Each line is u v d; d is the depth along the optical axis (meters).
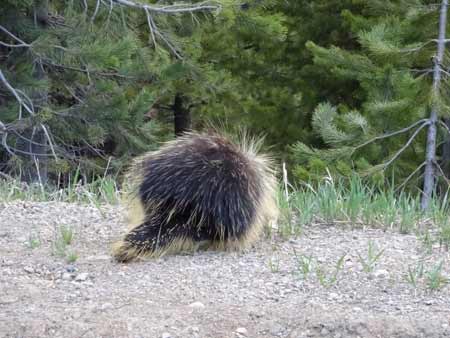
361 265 5.77
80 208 7.66
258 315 4.97
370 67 15.43
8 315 5.02
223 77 17.64
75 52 14.59
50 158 15.67
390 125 14.14
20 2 14.42
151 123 16.69
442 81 12.91
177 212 6.07
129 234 6.02
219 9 14.68
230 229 6.09
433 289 5.33
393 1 16.16
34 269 5.84
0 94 15.58
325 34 19.19
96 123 15.84
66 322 4.89
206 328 4.85
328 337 4.76
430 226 6.97
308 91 19.62
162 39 15.98
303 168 14.05
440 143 15.19
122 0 14.77
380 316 4.89
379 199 7.51
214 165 6.10
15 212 7.46
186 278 5.61
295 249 6.21
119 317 4.95
